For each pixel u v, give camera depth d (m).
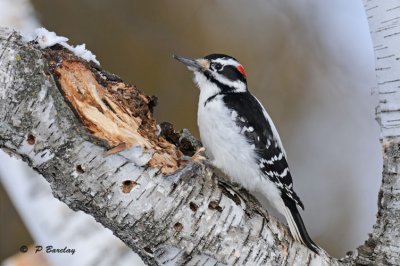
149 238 7.42
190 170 7.52
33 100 7.03
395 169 8.05
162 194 7.36
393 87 8.09
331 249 15.61
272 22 16.25
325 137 16.09
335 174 16.09
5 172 9.72
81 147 7.16
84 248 9.55
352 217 15.75
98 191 7.25
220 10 15.80
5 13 11.29
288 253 8.08
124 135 7.51
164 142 8.16
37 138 7.07
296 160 15.93
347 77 16.53
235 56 15.63
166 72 15.13
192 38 15.39
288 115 15.99
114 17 15.23
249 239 7.76
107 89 7.98
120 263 9.54
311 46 16.45
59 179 7.24
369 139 16.30
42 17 14.84
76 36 14.92
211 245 7.56
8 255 12.42
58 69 7.39
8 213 12.51
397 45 8.03
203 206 7.57
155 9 15.44
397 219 8.01
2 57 7.04
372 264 8.13
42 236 9.61
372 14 8.23
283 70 16.06
